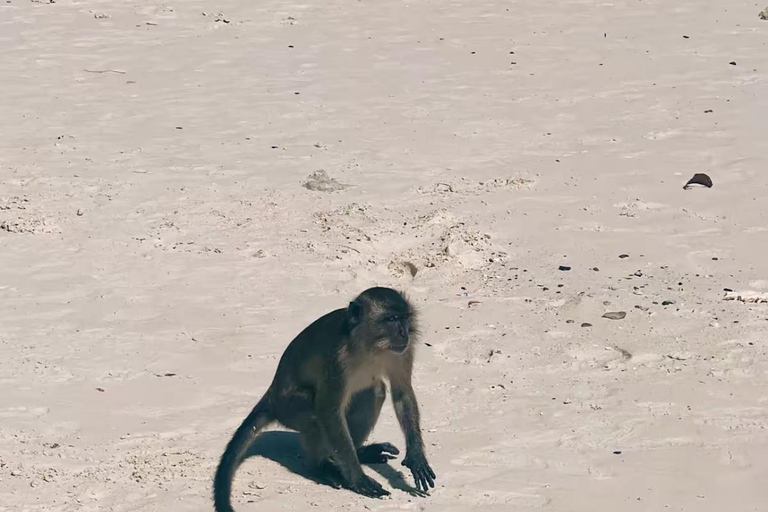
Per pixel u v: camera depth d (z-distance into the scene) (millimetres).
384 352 9711
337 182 18938
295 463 10625
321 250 16297
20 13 29562
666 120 22203
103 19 29328
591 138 21281
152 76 24859
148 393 12031
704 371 12641
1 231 16844
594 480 10281
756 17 29750
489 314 14305
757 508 9812
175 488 9914
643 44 27375
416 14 30328
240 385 12273
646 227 17219
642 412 11672
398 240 16781
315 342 9930
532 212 17781
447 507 9734
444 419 11562
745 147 20672
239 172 19359
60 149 20297
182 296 14805
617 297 14664
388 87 24234
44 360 12812
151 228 17047
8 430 11016
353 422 10391
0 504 9508
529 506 9789
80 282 15242
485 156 20328
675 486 10180
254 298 14797
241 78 24750
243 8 30578
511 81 24688
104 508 9523
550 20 29750
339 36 28094
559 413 11672
